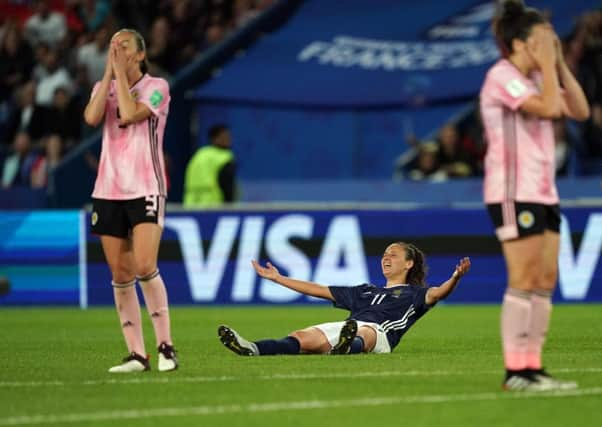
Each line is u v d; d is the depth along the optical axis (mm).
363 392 26453
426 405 24641
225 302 64250
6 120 86375
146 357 31078
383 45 82938
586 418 23234
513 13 26812
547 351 36812
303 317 55875
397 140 78188
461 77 77438
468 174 71250
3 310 63031
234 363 32500
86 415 23750
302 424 22719
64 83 83812
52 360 34719
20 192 73188
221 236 64375
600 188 68125
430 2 86938
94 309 63531
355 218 63781
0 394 26688
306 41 83938
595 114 74562
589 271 62156
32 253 66188
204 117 79438
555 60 26328
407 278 37156
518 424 22703
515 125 26422
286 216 64062
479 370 30406
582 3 80375
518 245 26312
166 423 22891
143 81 30531
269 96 78625
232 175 66688
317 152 79375
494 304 63219
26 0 94875
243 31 83875
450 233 63656
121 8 86438
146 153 30344
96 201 30703
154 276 30578
